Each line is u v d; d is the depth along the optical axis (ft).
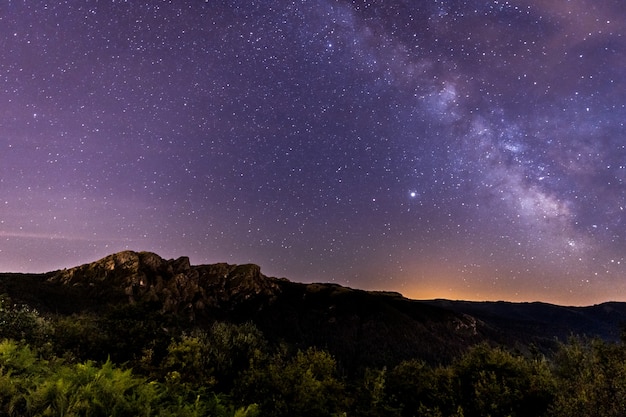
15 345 23.79
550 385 32.78
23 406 16.38
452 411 32.78
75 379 19.63
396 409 34.58
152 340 38.19
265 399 31.30
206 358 35.12
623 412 23.82
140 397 19.38
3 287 180.45
